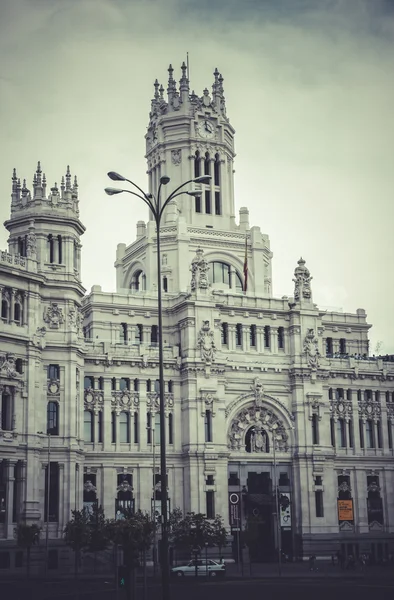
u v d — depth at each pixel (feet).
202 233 543.80
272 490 493.36
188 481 470.80
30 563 397.60
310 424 506.07
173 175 559.79
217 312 495.41
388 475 530.68
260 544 488.02
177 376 486.38
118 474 463.83
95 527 344.08
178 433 481.05
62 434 424.05
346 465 520.01
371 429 534.37
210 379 483.51
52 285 433.07
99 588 296.92
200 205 557.74
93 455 458.91
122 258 578.25
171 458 475.31
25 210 442.09
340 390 530.27
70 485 420.77
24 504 399.65
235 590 287.89
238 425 494.59
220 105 578.66
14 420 401.49
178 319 499.92
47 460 418.10
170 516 410.11
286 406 506.48
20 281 415.44
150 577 374.63
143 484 467.11
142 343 490.08
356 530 512.22
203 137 564.30
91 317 496.64
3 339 402.52
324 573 384.68
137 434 471.62
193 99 570.05
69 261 440.45
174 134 563.89
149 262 537.65
